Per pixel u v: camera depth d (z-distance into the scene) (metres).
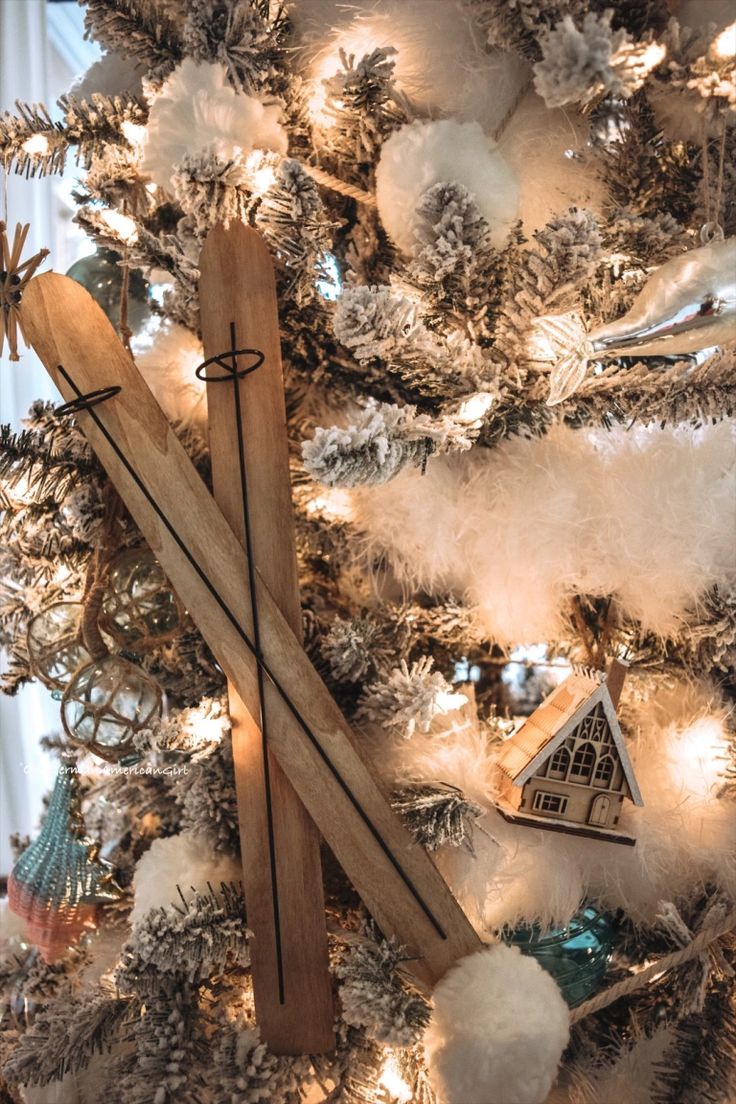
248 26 0.57
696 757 0.68
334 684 0.68
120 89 0.73
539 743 0.64
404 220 0.58
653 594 0.66
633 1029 0.70
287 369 0.72
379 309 0.53
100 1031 0.63
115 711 0.64
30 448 0.66
